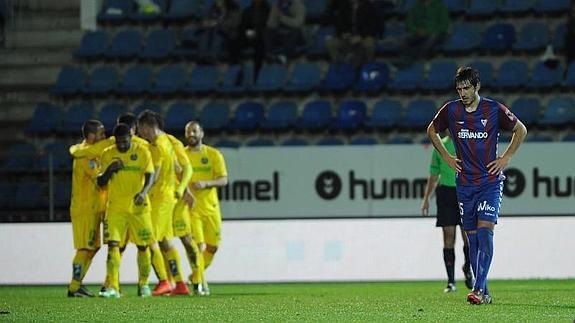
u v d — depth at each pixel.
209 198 45.91
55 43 74.75
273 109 68.25
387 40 70.38
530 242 54.47
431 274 55.16
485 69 68.69
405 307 32.38
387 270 55.28
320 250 55.53
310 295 42.59
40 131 68.69
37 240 56.56
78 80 71.56
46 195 58.50
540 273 54.47
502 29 70.56
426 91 68.44
